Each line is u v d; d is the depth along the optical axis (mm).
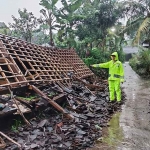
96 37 16703
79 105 5965
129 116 5750
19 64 6828
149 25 15719
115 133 4504
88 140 3967
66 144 3668
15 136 3854
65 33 15094
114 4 16953
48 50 9125
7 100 4652
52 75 7328
